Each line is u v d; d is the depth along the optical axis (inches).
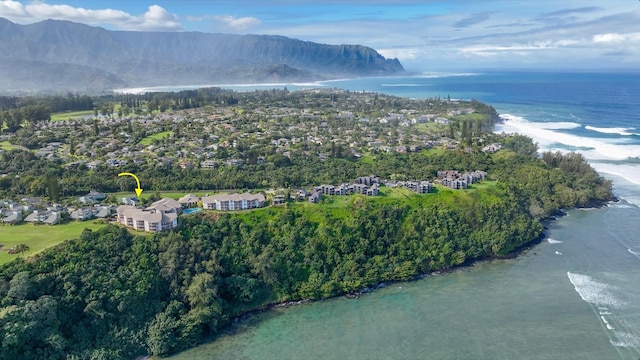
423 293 5467.5
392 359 4276.6
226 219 5940.0
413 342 4520.2
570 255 6250.0
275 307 5265.8
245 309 5196.9
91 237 5157.5
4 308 4124.0
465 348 4399.6
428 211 6515.8
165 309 4803.2
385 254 5989.2
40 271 4589.1
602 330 4586.6
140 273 4896.7
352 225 6087.6
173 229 5570.9
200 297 4820.4
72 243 5036.9
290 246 5743.1
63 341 4202.8
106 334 4443.9
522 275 5792.3
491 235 6417.3
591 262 6028.5
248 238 5723.4
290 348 4490.7
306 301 5374.0
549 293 5324.8
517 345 4407.0
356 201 6574.8
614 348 4308.6
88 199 6624.0
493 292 5418.3
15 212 5851.4
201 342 4613.7
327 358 4318.4
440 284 5674.2
